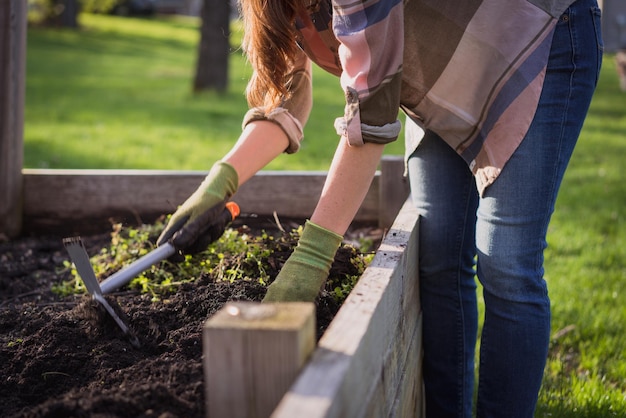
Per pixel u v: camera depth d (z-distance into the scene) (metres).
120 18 31.41
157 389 1.45
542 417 2.53
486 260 1.94
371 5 1.62
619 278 4.04
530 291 1.92
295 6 1.86
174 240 1.93
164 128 8.62
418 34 1.83
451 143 1.95
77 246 1.95
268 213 3.35
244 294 2.09
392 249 1.87
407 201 2.51
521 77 1.81
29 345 1.94
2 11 3.29
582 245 4.64
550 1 1.81
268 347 1.16
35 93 11.41
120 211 3.44
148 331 1.97
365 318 1.38
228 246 2.56
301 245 1.74
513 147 1.83
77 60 17.08
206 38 12.02
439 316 2.29
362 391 1.31
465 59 1.83
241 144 2.07
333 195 1.73
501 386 1.99
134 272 1.97
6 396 1.75
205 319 2.02
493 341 1.98
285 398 1.08
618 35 18.31
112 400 1.41
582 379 2.85
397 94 1.69
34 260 3.19
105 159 6.68
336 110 10.48
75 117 9.27
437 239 2.22
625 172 6.73
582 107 1.86
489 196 1.91
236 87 13.12
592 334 3.31
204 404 1.45
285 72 1.95
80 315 2.00
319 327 1.91
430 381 2.37
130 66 16.33
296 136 2.11
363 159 1.71
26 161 6.46
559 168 1.87
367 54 1.64
